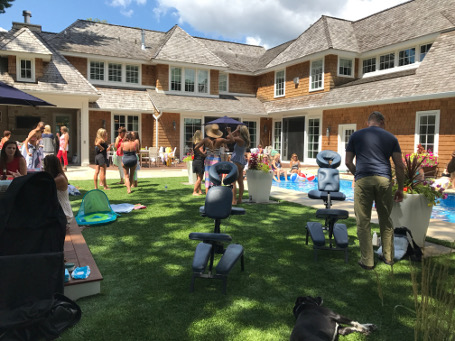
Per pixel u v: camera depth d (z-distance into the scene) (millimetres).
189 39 22297
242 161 7691
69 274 3252
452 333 1911
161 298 3170
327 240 5066
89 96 16797
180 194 8938
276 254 4434
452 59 13281
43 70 16562
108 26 22500
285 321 2789
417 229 4582
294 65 20922
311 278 3674
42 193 2785
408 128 14055
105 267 3924
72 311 2705
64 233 2863
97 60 19859
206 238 3395
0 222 2576
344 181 14250
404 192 4602
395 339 2559
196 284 3488
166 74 20828
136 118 20031
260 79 24312
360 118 16094
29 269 2498
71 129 20234
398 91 14250
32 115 19094
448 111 12617
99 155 9273
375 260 4254
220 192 3609
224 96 23094
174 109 19219
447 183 8148
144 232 5332
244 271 3854
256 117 22625
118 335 2561
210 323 2742
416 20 16844
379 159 3926
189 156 11070
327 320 2578
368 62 18531
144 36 23094
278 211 7082
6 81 15375
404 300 3176
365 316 2887
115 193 8953
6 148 5262
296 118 20281
